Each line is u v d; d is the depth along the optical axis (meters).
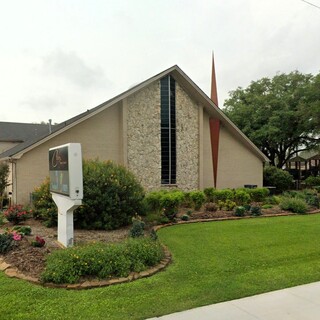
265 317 4.05
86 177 9.66
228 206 13.22
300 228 9.78
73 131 14.78
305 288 5.04
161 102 17.08
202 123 18.25
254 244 7.79
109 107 15.70
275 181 22.11
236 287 5.01
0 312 4.08
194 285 5.07
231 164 19.64
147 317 4.00
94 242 6.87
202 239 8.30
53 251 6.28
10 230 8.22
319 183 25.58
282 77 30.88
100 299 4.50
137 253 5.91
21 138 29.16
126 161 15.85
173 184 17.27
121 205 9.78
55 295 4.62
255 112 30.58
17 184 13.63
